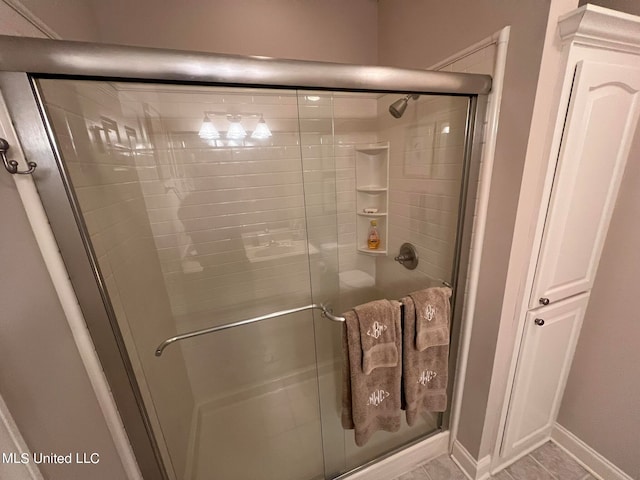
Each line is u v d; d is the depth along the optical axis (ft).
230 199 4.68
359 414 3.32
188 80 2.08
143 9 3.74
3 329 1.56
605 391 3.68
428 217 4.24
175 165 4.25
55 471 1.83
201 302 4.89
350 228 5.47
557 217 2.88
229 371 5.26
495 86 2.81
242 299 5.14
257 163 4.66
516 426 3.88
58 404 1.94
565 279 3.30
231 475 4.10
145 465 2.88
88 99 2.64
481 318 3.49
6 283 1.61
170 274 4.58
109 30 3.70
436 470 4.20
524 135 2.63
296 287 5.41
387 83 2.61
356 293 5.65
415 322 3.32
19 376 1.64
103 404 2.48
